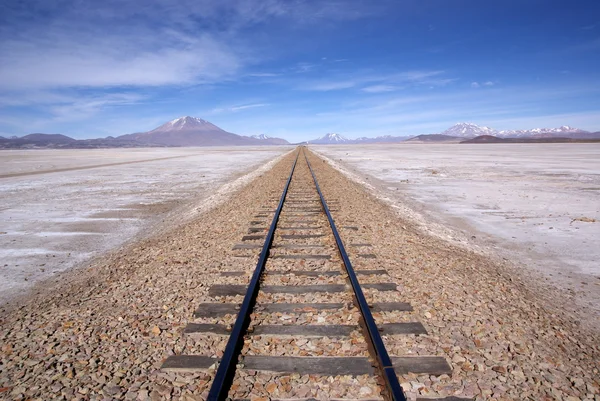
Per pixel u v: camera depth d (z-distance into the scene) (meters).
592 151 66.31
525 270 6.54
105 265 6.59
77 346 3.80
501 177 22.05
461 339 3.82
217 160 47.06
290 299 4.73
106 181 21.86
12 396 3.06
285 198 13.09
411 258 6.48
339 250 6.42
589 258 7.25
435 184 19.09
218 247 7.21
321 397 2.95
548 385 3.16
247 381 3.14
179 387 3.12
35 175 26.12
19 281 6.11
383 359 3.12
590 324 4.48
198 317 4.32
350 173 24.78
